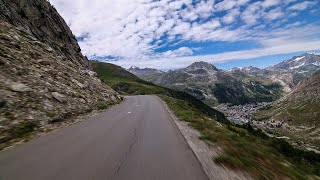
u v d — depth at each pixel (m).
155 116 29.92
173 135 18.06
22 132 15.37
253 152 15.30
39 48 43.34
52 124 19.08
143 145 14.52
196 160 11.74
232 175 10.02
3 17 45.72
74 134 16.52
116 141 15.15
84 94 36.03
